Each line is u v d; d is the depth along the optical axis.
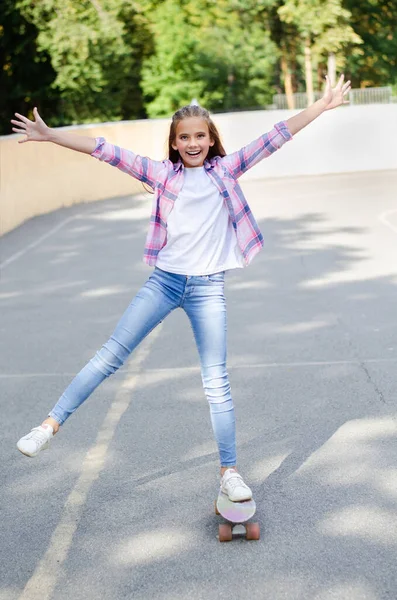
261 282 11.24
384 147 28.89
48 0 34.06
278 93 52.94
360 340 8.18
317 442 5.64
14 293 11.22
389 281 10.96
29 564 4.25
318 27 40.06
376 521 4.51
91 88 39.94
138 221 18.44
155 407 6.49
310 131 28.44
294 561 4.14
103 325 9.29
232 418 4.59
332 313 9.36
